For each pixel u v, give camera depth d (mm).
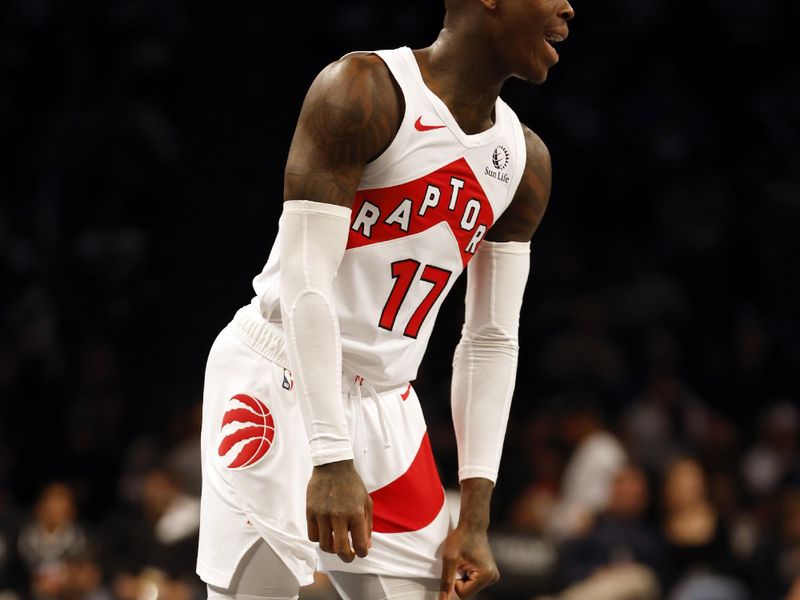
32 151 15586
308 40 15609
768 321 14617
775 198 14984
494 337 4043
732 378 13773
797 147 16078
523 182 3916
